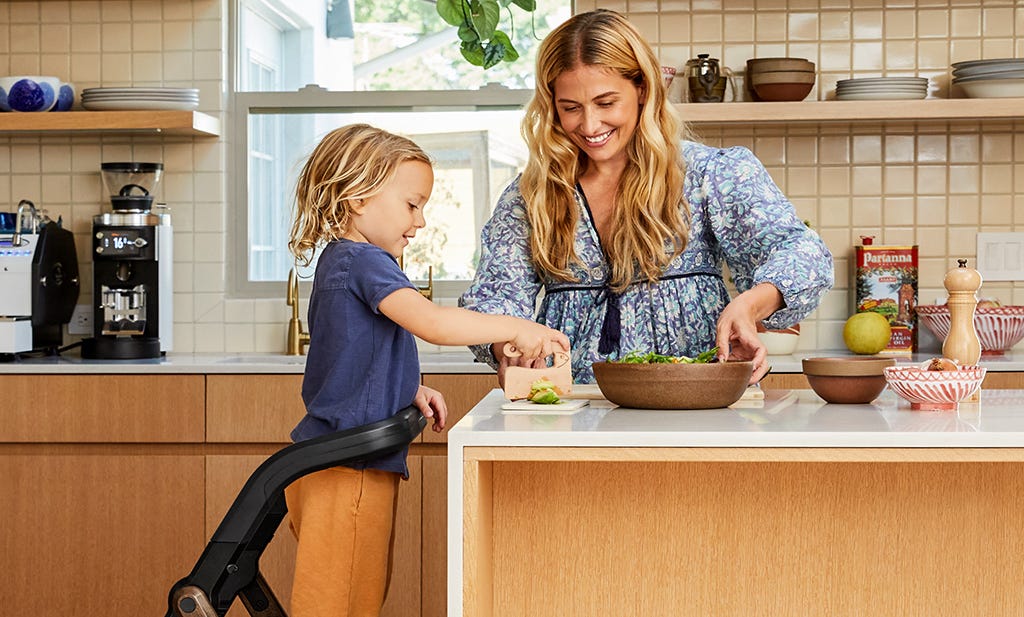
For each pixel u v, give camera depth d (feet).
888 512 5.86
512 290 7.15
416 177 6.68
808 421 5.08
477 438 4.75
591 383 7.04
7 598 10.71
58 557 10.66
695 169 6.91
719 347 6.04
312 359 6.36
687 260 7.02
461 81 12.61
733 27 11.90
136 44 12.32
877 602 5.90
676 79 11.91
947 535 5.85
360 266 6.18
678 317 6.97
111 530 10.62
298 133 12.61
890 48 11.85
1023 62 10.82
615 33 6.50
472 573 4.76
